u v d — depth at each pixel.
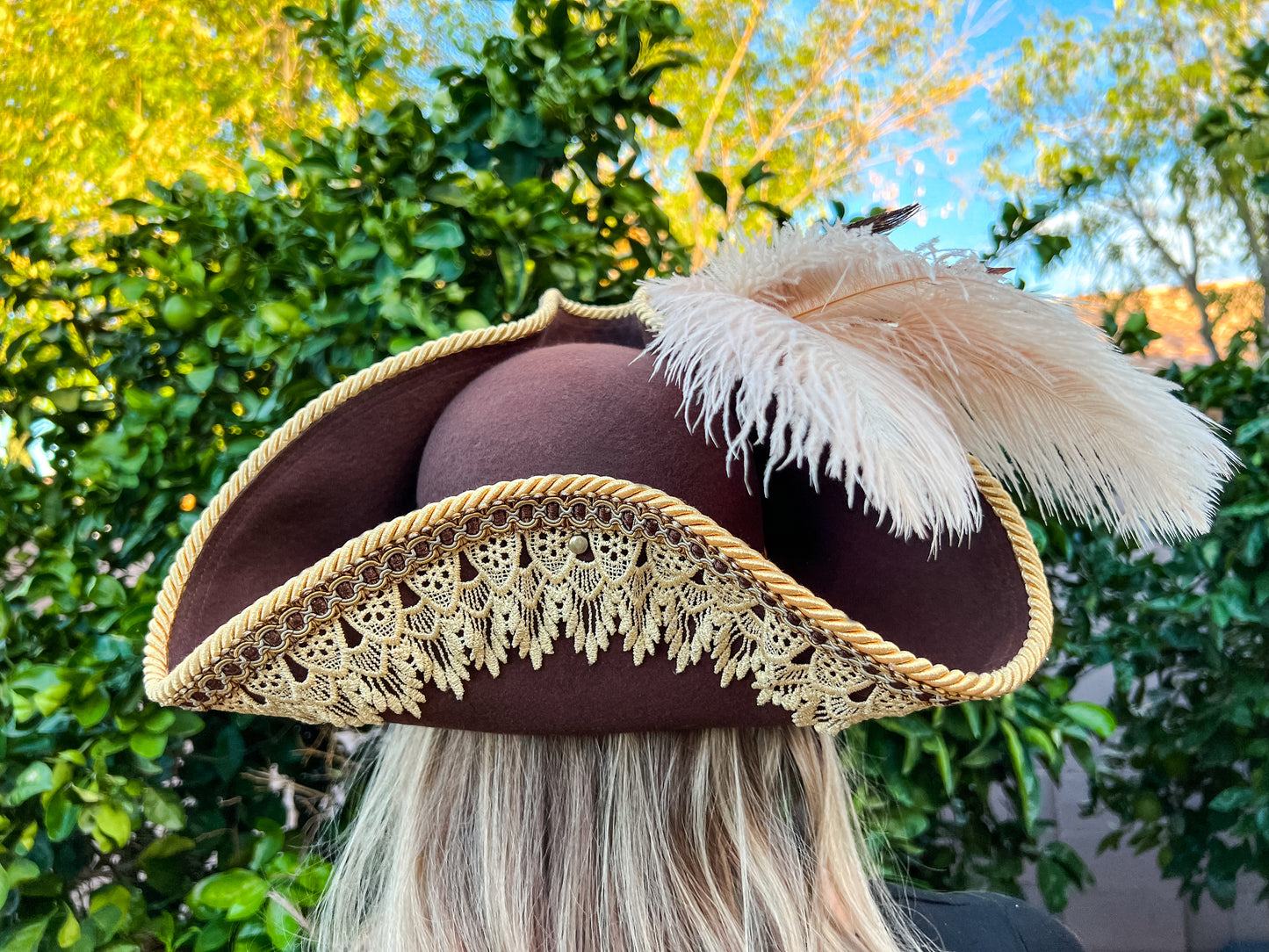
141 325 1.46
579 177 1.51
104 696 1.16
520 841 0.77
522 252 1.31
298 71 3.60
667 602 0.65
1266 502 1.57
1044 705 1.40
